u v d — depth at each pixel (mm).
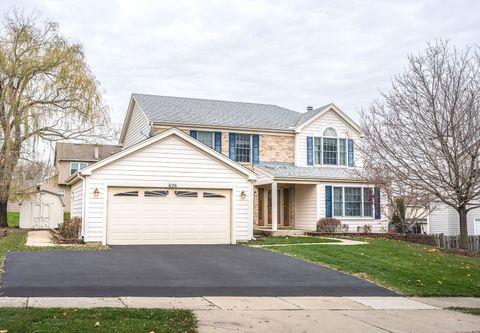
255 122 29828
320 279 14133
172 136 21656
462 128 18516
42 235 25578
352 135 30859
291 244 20922
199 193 22031
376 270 15484
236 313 9922
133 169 21031
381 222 29328
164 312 9438
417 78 20812
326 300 11750
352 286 13492
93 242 20266
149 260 16062
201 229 21906
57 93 29141
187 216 21766
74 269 13992
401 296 12680
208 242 21938
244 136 29188
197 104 31422
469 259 18578
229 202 22500
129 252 17859
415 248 20766
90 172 20359
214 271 14656
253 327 8867
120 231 20734
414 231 34031
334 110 30766
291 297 11906
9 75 28141
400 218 28562
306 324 9273
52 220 32812
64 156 49969
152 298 11039
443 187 19438
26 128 27688
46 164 34938
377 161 24219
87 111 29312
